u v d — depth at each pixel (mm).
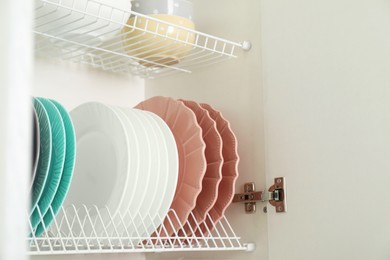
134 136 1101
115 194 1095
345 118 1094
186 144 1200
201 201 1230
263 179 1278
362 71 1076
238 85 1363
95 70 1460
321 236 1113
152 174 1114
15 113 224
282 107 1220
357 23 1097
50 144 931
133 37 1257
